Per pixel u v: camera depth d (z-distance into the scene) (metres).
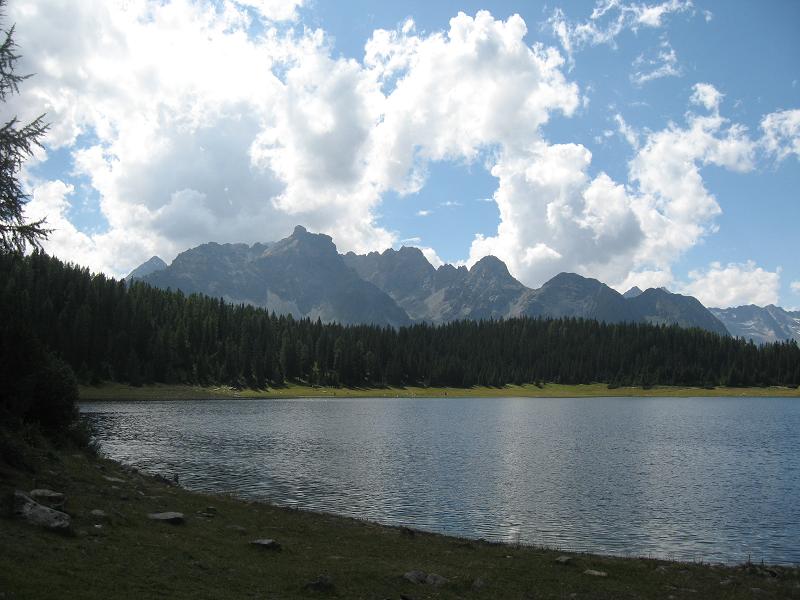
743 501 39.12
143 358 175.75
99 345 161.75
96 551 15.82
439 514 34.19
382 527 27.44
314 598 15.20
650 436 82.31
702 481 46.53
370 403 171.00
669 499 39.53
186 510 23.97
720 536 30.75
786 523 33.44
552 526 32.06
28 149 21.73
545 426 97.94
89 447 33.84
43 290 160.25
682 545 28.97
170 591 14.00
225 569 16.62
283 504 35.22
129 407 123.00
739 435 84.25
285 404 154.88
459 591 17.30
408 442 71.19
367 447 65.44
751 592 19.73
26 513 16.77
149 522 20.30
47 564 13.99
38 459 24.58
